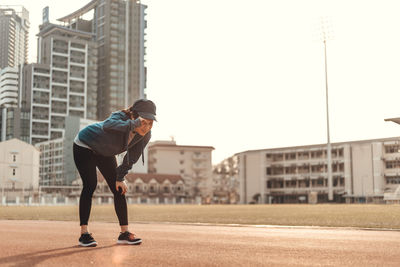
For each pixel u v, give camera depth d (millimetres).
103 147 4820
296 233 6781
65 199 67375
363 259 3795
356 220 11836
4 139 136250
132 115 4965
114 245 4828
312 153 93125
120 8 154750
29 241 5227
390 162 81500
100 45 154750
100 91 153750
